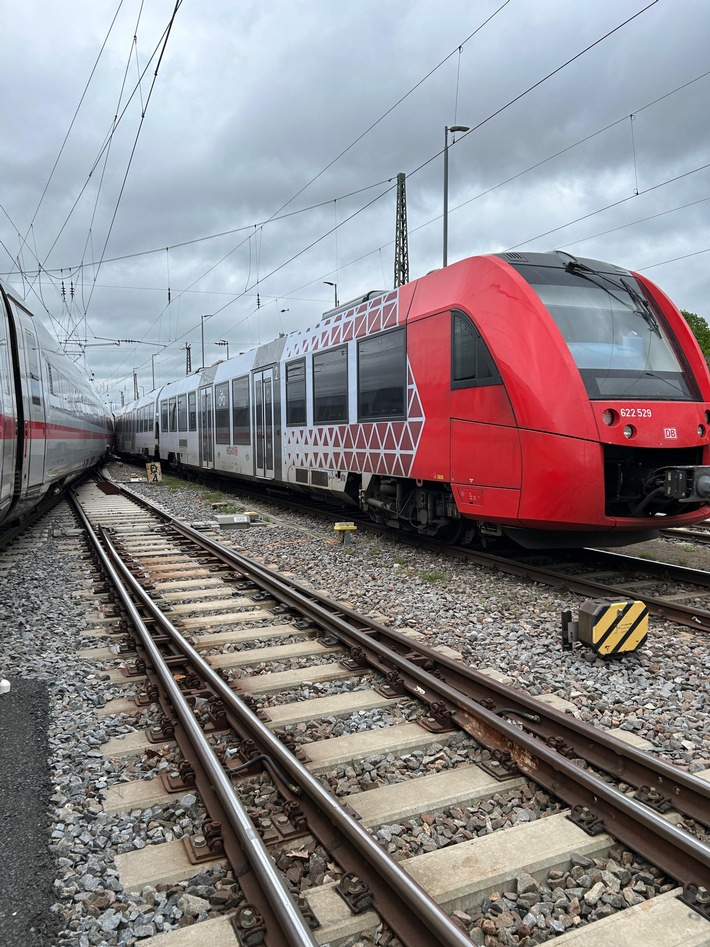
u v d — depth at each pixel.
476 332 7.75
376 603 7.14
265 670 5.26
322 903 2.58
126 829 3.13
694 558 9.52
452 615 6.59
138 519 14.98
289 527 13.34
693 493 6.79
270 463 15.37
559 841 2.96
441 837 3.06
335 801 3.03
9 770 3.62
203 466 22.77
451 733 4.05
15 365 9.85
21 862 2.86
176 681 4.88
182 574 8.87
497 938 2.52
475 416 7.82
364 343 10.57
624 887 2.74
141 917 2.56
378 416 10.15
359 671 5.14
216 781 3.20
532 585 7.64
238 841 2.89
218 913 2.59
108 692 4.79
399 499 10.12
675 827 2.79
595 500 6.88
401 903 2.54
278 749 3.56
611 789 3.08
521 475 7.17
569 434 6.81
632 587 7.52
